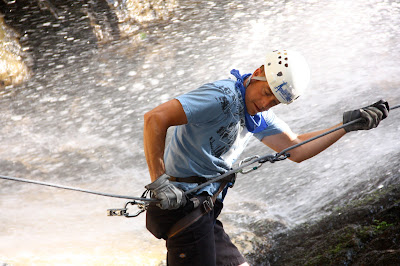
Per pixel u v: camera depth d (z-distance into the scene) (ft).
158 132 24.53
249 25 116.47
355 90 76.23
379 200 39.75
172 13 120.78
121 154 68.64
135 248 40.19
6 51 93.15
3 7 103.76
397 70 81.76
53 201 55.16
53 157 67.15
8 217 49.73
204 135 26.37
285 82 25.75
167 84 92.12
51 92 88.53
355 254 35.29
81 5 110.52
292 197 49.01
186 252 27.99
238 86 26.25
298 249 38.73
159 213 27.94
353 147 55.01
